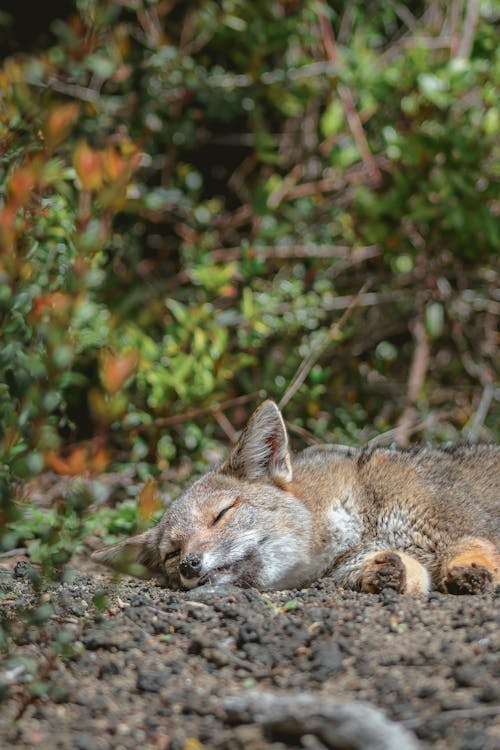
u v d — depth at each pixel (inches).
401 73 570.3
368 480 357.4
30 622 244.4
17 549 388.5
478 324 617.9
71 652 239.5
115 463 512.4
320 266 612.1
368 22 637.9
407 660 233.9
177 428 530.3
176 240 661.3
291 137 663.1
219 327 527.8
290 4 599.8
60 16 677.3
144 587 340.8
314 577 355.3
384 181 598.9
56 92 549.3
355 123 582.6
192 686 231.9
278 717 194.9
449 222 561.0
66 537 248.8
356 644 246.5
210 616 280.5
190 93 612.7
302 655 244.7
